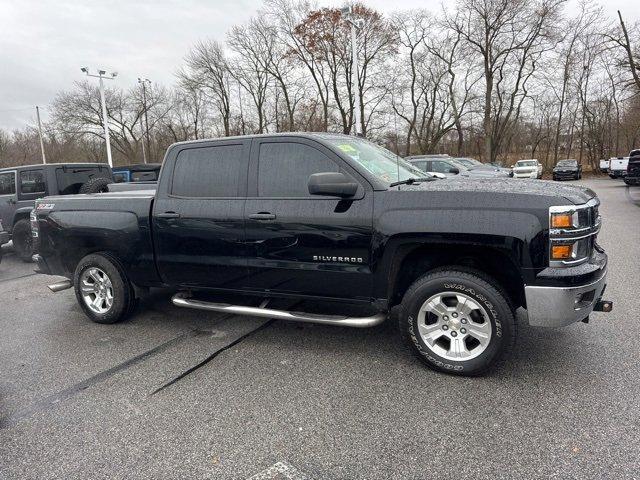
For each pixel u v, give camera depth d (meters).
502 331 3.18
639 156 16.78
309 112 40.19
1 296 6.39
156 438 2.76
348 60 37.41
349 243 3.52
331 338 4.22
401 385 3.29
